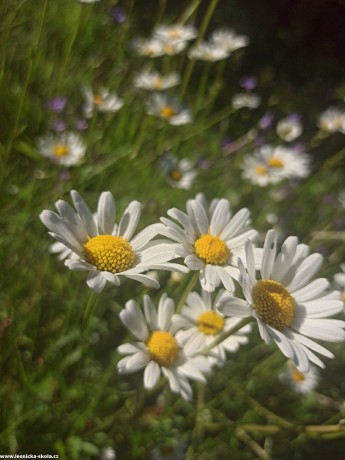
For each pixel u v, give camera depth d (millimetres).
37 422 186
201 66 420
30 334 208
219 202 150
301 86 473
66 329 203
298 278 140
